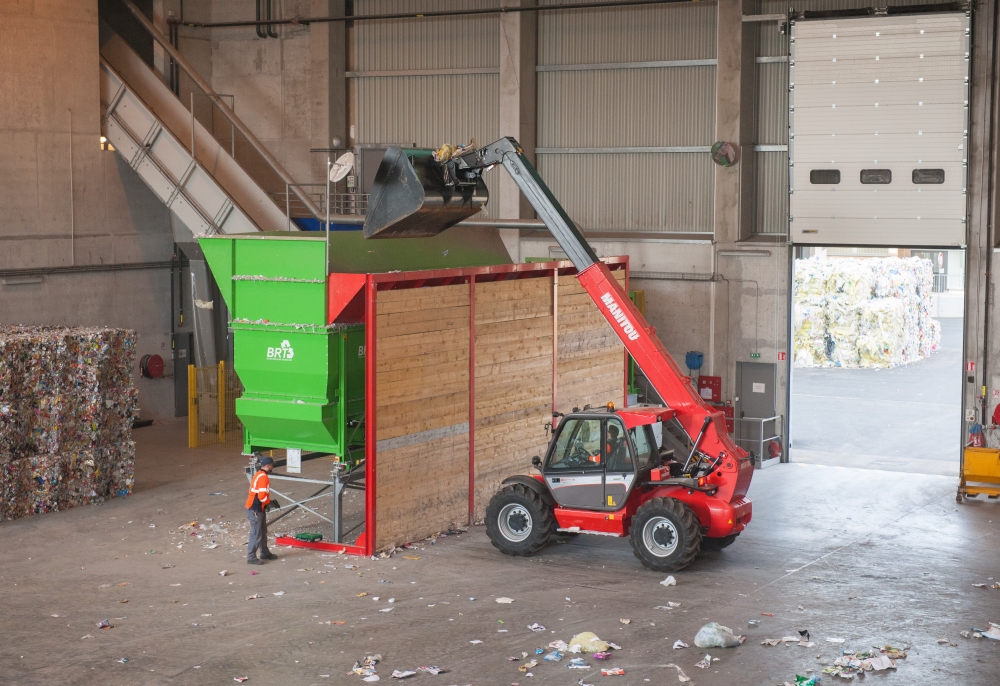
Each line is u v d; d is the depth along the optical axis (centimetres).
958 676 1076
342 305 1499
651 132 2441
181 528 1686
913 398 3100
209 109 2786
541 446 1916
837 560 1526
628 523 1526
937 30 2041
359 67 2692
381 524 1551
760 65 2320
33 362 1753
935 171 2086
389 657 1127
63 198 2358
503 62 2478
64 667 1102
